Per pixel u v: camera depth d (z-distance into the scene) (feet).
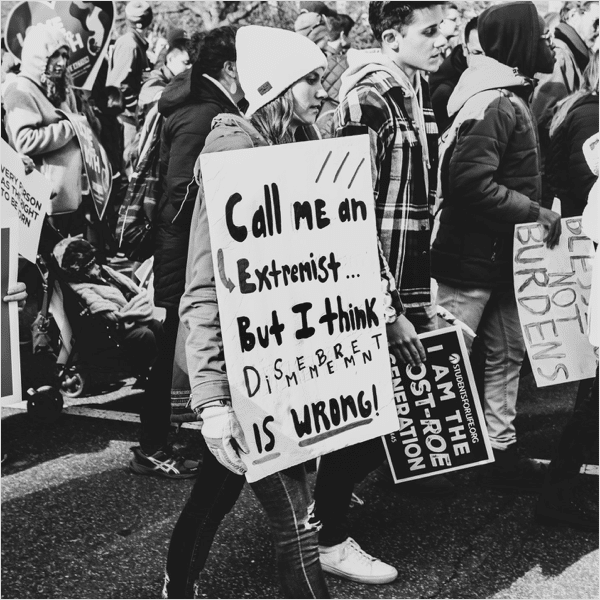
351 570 9.54
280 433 7.02
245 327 6.83
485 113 10.95
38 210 11.70
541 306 11.35
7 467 12.55
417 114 9.33
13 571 9.78
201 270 6.91
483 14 11.39
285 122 7.39
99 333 14.24
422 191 9.21
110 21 16.74
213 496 7.72
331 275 7.29
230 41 10.46
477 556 10.16
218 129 7.11
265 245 6.91
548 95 16.10
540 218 11.25
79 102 16.33
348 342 7.41
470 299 11.65
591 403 10.58
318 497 9.46
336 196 7.28
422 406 9.48
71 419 14.52
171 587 8.01
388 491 11.85
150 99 17.31
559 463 10.78
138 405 15.23
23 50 14.44
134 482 12.10
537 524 10.94
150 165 11.37
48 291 14.43
